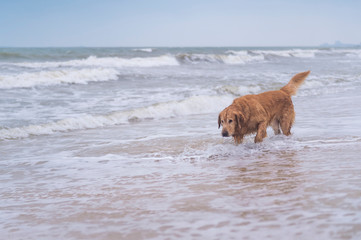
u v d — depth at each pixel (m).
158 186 3.71
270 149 5.34
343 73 19.98
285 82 15.48
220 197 3.18
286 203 2.86
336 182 3.33
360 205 2.65
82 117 8.34
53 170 4.70
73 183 4.05
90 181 4.10
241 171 4.16
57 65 20.77
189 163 4.79
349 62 32.03
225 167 4.44
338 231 2.23
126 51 39.34
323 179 3.48
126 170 4.54
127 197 3.39
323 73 20.00
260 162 4.57
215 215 2.71
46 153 5.71
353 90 13.24
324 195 2.97
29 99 10.84
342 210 2.58
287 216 2.56
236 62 30.22
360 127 6.54
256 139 5.70
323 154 4.73
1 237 2.57
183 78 17.06
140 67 22.14
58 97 11.41
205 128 7.54
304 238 2.17
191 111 10.11
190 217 2.72
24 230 2.70
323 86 14.88
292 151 5.08
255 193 3.22
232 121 5.42
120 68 20.50
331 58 40.81
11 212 3.15
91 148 5.97
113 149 5.84
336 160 4.33
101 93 12.42
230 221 2.56
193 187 3.59
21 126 7.51
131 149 5.79
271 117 6.00
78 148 6.00
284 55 42.22
